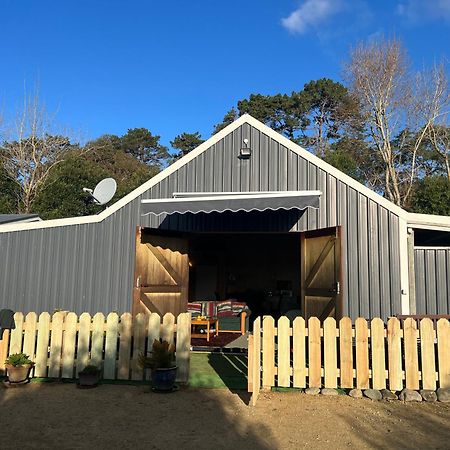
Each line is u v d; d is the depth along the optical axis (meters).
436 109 31.25
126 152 51.59
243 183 10.95
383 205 9.70
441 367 6.17
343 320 6.48
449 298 9.68
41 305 11.07
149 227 10.48
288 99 40.59
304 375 6.50
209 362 8.44
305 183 10.47
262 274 19.25
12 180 28.94
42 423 5.18
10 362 6.77
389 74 31.83
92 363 7.08
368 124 34.16
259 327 6.41
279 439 4.68
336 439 4.69
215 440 4.65
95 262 11.08
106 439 4.69
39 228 11.36
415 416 5.42
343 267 9.77
